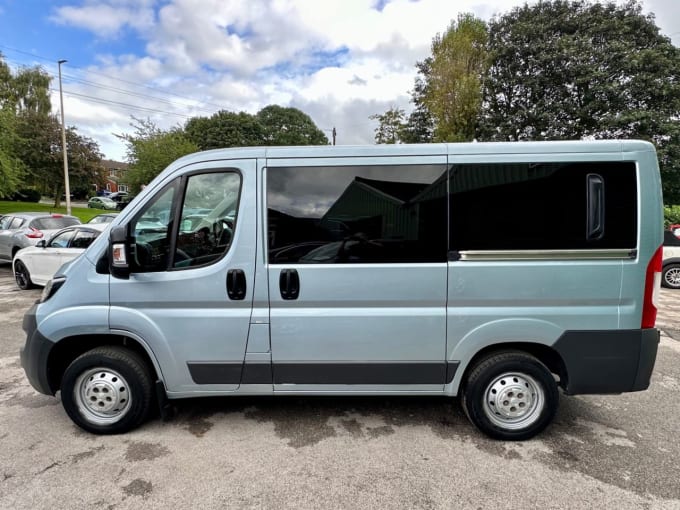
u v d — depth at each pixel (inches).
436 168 104.1
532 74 749.3
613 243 102.0
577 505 86.5
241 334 107.2
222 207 107.7
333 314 105.8
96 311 108.1
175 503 87.0
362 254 104.7
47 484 92.8
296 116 1935.3
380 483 93.6
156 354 109.3
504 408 109.7
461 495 89.6
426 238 104.0
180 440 111.5
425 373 108.6
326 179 105.6
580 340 104.3
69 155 1075.3
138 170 952.9
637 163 101.2
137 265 107.6
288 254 105.7
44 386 112.5
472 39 701.3
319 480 94.7
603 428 118.6
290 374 109.3
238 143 1540.4
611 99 700.0
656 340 104.7
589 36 734.5
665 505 86.4
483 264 103.4
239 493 90.1
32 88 1350.9
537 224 102.9
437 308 105.6
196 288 106.2
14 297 287.6
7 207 998.4
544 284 103.2
